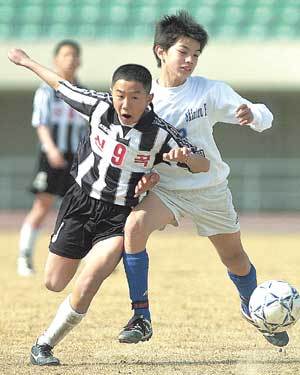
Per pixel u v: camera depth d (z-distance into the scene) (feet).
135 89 60.49
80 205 64.54
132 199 63.98
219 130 302.45
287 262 143.95
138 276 63.10
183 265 138.21
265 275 125.18
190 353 69.26
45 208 126.72
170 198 65.82
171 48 65.62
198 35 65.36
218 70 279.08
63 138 122.62
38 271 131.75
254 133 302.04
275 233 218.59
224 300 99.60
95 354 68.95
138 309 63.05
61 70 117.19
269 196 274.77
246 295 72.02
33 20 304.09
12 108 303.68
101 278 62.75
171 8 304.71
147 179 61.72
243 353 69.15
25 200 279.28
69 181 124.26
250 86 280.31
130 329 62.39
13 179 279.28
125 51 278.67
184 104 66.03
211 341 74.64
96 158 63.98
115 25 301.02
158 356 68.03
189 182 66.03
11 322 84.94
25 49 276.41
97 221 64.39
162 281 117.50
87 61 278.26
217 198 67.36
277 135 301.02
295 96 294.05
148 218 63.57
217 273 126.93
